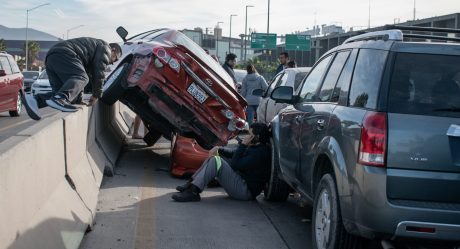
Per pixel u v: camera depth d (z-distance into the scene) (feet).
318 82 18.92
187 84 28.14
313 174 16.66
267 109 36.60
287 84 33.73
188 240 17.85
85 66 24.93
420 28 15.60
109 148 30.45
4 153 11.13
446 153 12.70
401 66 13.50
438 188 12.65
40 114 23.09
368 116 13.19
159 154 35.14
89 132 24.22
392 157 12.75
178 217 20.52
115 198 22.94
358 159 13.19
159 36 31.35
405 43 13.80
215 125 29.04
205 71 28.27
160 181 26.96
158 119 31.17
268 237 18.70
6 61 55.47
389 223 12.59
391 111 13.03
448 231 12.46
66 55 23.91
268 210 22.36
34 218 13.04
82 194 18.72
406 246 13.32
